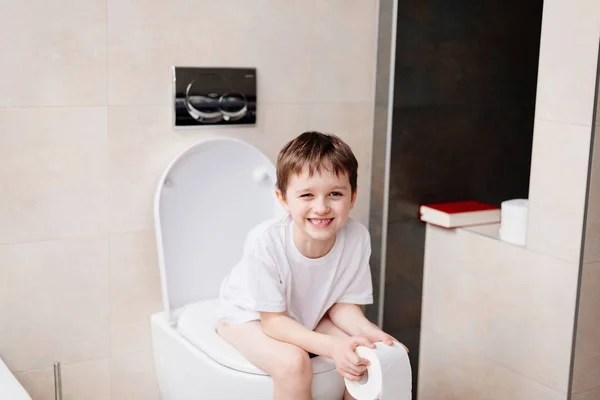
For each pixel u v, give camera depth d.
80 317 1.90
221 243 1.97
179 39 1.89
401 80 2.09
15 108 1.74
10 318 1.82
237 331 1.71
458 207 2.15
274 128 2.06
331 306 1.84
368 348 1.53
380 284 2.18
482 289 2.01
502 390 1.98
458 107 2.19
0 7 1.69
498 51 2.22
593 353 1.80
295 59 2.05
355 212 2.21
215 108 1.96
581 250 1.71
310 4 2.05
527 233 1.85
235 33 1.96
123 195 1.90
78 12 1.77
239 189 1.98
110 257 1.91
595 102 1.65
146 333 2.00
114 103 1.85
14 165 1.76
